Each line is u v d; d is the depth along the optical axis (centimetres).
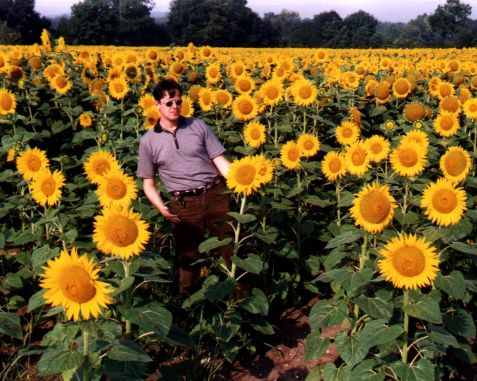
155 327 320
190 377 428
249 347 470
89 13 7094
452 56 2816
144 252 350
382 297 368
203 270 509
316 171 677
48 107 905
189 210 471
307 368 463
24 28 7750
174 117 449
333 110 983
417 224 515
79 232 616
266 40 8631
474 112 756
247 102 726
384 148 566
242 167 435
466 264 513
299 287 584
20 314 523
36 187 437
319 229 620
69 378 318
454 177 488
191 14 8056
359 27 9431
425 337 343
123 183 392
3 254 613
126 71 1004
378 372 357
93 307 274
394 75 1259
